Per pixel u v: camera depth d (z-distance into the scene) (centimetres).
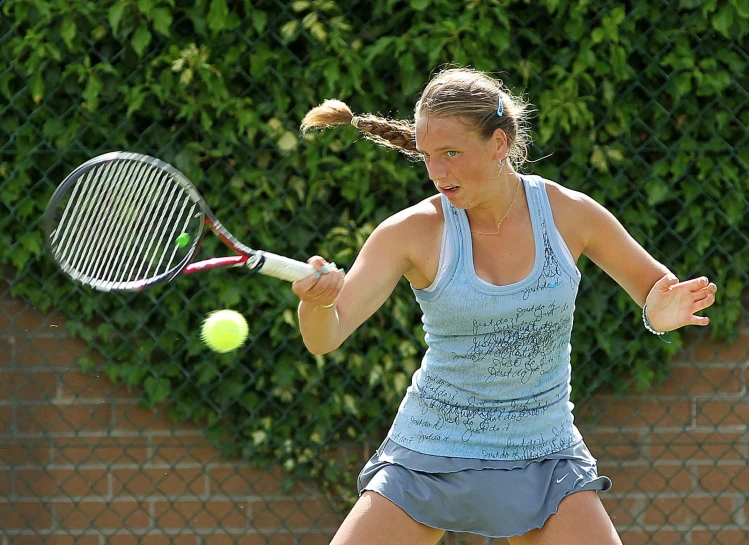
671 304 855
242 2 1311
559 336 838
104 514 1404
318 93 1323
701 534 1418
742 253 1376
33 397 1389
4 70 1312
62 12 1281
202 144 1318
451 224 823
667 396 1408
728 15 1309
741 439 1407
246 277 1343
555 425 856
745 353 1409
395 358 1350
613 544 820
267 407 1383
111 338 1380
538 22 1316
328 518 1403
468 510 843
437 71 1305
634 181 1347
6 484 1390
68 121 1325
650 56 1330
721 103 1330
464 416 843
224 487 1403
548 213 831
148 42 1288
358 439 1375
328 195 1337
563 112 1302
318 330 775
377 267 825
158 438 1399
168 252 1291
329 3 1297
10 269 1377
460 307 812
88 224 804
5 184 1329
